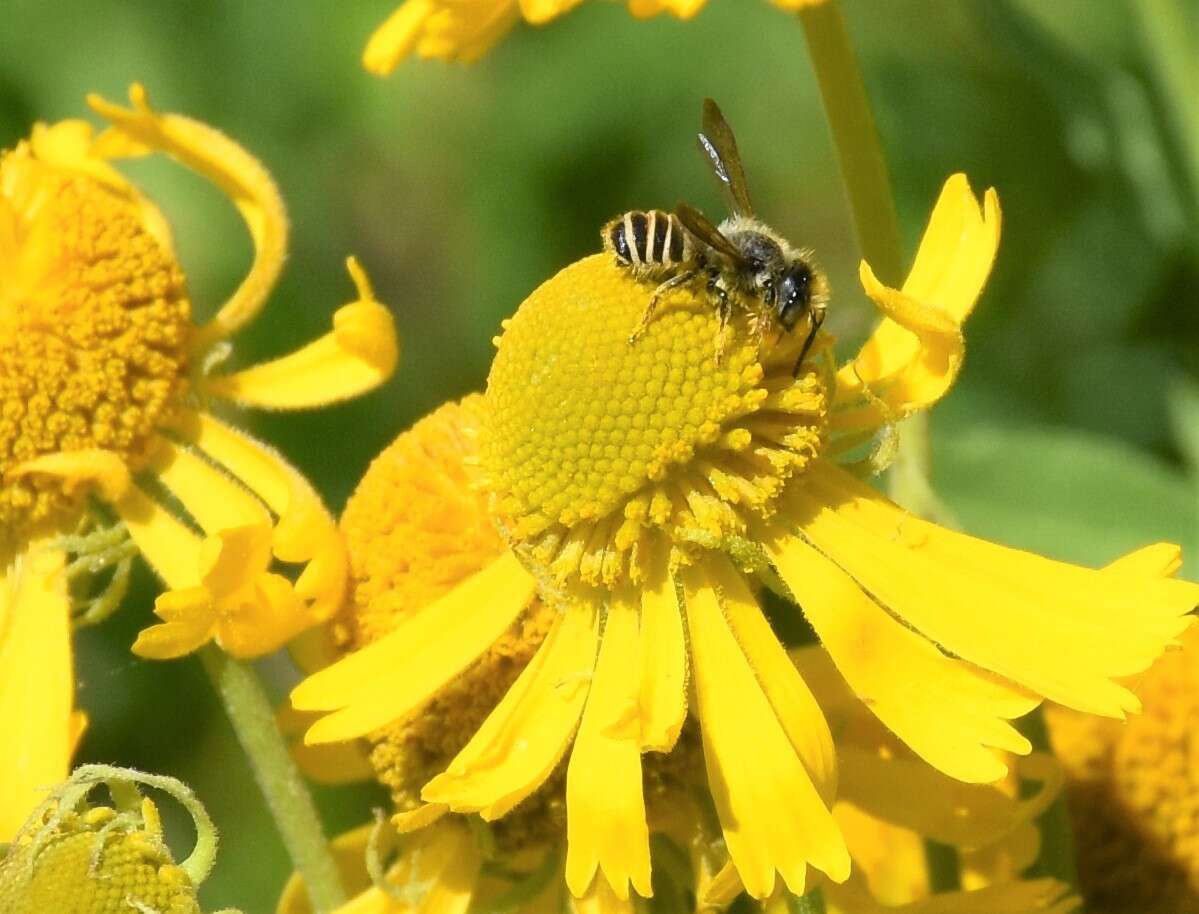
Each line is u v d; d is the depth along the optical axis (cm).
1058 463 19
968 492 20
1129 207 22
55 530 16
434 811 14
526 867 15
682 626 14
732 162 15
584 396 14
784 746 14
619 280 14
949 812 15
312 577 15
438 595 15
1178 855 17
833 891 15
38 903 14
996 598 14
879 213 16
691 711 15
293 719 16
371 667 14
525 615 15
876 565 14
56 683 16
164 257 16
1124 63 21
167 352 16
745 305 14
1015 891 15
